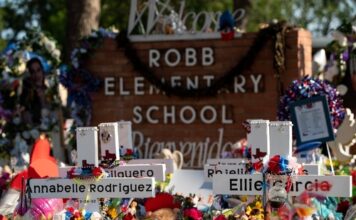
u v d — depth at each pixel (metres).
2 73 21.36
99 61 20.27
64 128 21.52
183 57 19.66
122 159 12.35
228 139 19.30
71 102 20.33
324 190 9.84
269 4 45.47
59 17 47.44
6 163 19.52
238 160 12.96
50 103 21.45
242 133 19.19
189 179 13.80
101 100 20.27
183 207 10.48
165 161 13.70
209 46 19.45
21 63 21.44
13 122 21.12
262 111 19.03
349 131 14.90
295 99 15.02
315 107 14.09
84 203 10.52
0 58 21.58
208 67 19.44
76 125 20.22
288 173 9.91
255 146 10.18
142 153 19.95
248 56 18.97
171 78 19.73
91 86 20.17
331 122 13.97
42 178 10.52
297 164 10.26
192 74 19.58
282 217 9.28
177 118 19.72
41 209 10.40
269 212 9.63
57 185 10.41
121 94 20.12
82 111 20.27
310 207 9.09
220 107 19.38
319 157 14.20
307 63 19.05
